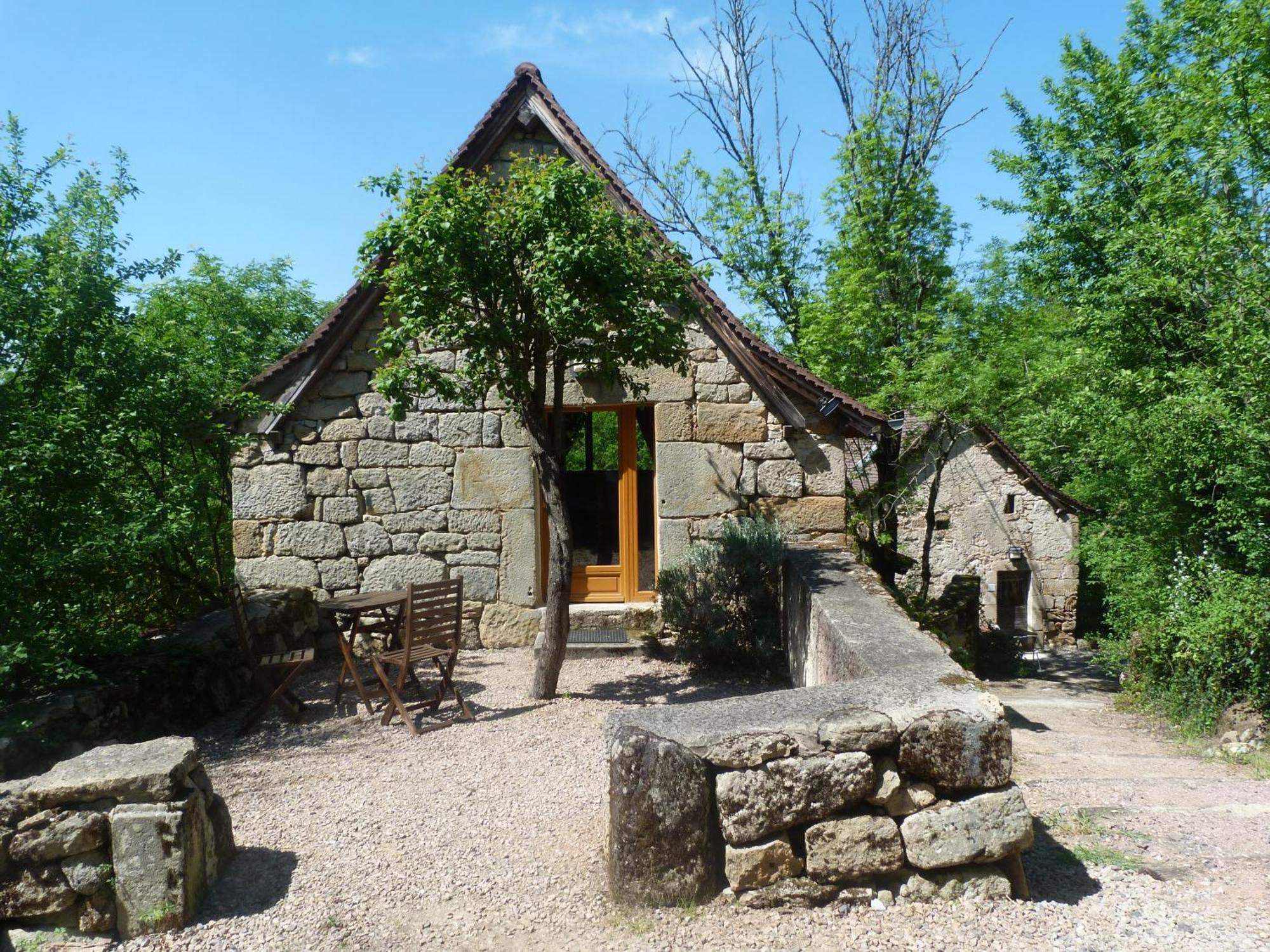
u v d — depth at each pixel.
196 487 6.96
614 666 8.24
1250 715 7.07
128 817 3.52
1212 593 8.38
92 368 6.28
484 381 6.77
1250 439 7.71
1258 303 8.27
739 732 3.43
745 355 8.78
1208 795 5.00
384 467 9.06
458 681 7.78
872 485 14.28
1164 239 9.59
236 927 3.55
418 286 6.36
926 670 4.17
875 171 14.49
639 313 6.47
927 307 13.98
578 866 3.94
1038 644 19.20
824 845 3.38
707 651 7.91
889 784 3.40
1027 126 12.94
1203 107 9.86
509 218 6.47
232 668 7.31
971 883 3.43
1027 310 18.33
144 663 6.31
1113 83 12.04
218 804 4.09
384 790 5.16
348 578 9.05
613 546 9.35
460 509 9.06
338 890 3.85
